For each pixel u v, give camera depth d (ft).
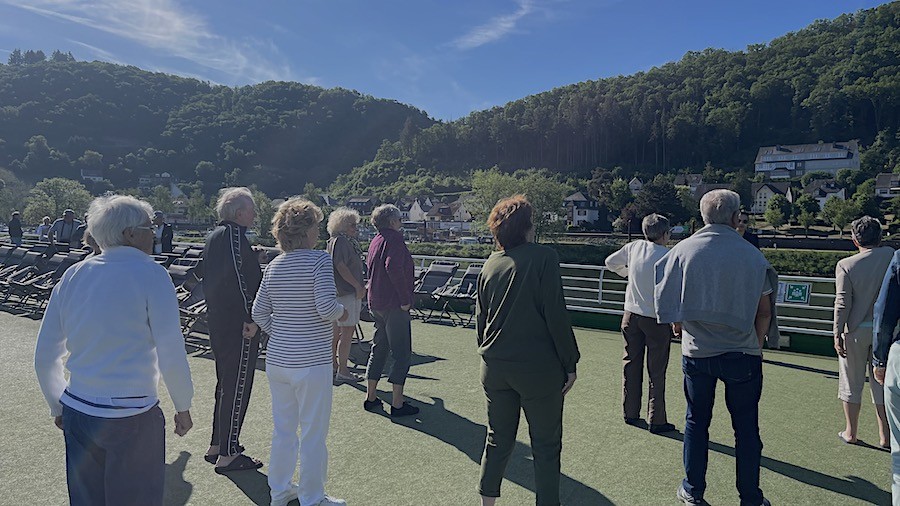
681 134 349.20
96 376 6.18
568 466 11.40
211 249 10.71
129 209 6.61
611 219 262.67
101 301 6.23
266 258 14.61
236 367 10.73
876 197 218.79
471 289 28.35
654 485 10.57
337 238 16.38
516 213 8.75
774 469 11.41
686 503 9.79
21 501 9.48
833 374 19.21
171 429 13.12
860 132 316.60
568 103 391.45
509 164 403.95
